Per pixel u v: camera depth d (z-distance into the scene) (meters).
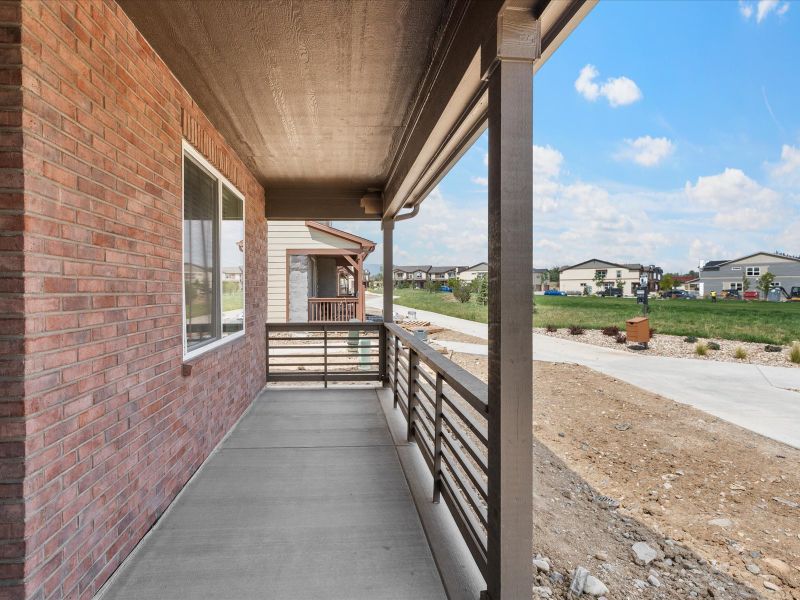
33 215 1.42
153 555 2.09
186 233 2.98
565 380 8.00
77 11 1.67
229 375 3.97
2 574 1.35
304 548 2.18
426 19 2.12
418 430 3.48
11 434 1.36
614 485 3.95
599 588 2.43
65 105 1.59
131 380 2.09
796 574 2.70
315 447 3.61
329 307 11.14
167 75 2.53
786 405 6.41
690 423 5.59
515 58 1.50
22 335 1.37
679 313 22.39
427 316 20.70
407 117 3.30
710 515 3.43
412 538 2.29
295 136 3.70
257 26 2.15
